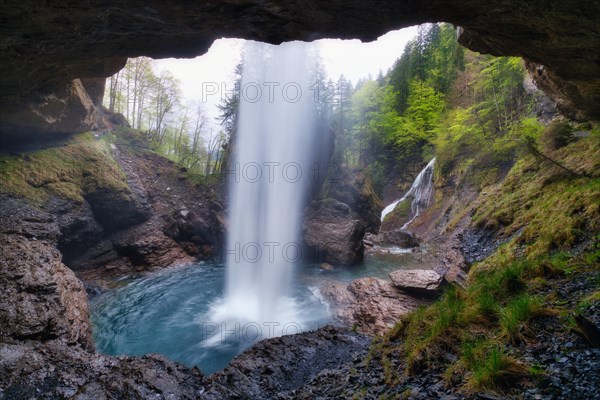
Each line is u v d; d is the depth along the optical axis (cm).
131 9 608
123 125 3362
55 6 563
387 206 4441
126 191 2116
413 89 4478
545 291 561
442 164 3234
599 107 1248
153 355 732
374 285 1470
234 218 2481
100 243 1970
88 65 1170
